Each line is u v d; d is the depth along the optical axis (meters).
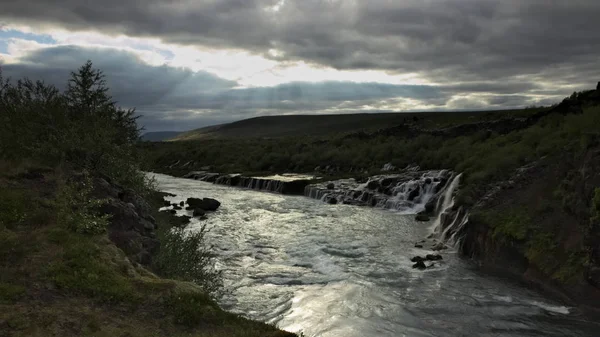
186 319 7.61
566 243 15.32
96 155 15.20
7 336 6.15
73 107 17.62
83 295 7.63
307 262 18.75
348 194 37.75
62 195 10.95
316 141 68.25
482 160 27.28
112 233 10.64
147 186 18.89
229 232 24.53
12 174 12.04
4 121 15.57
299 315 12.95
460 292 14.84
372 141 57.16
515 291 14.77
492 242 17.92
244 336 7.46
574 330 11.80
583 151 18.09
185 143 110.31
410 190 33.56
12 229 9.26
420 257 18.70
